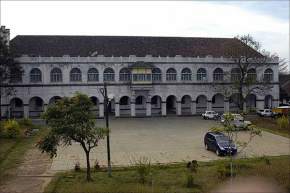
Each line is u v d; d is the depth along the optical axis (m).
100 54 75.62
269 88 77.00
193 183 28.41
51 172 33.50
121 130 58.34
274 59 78.25
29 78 71.75
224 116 38.06
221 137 41.25
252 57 73.94
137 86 74.06
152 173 31.44
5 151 41.62
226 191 26.20
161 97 76.06
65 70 72.56
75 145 46.41
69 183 29.47
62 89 72.56
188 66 76.75
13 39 76.44
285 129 57.34
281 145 45.56
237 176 29.66
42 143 29.05
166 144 46.78
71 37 78.88
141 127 61.59
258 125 61.16
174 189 27.23
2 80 68.00
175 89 76.44
